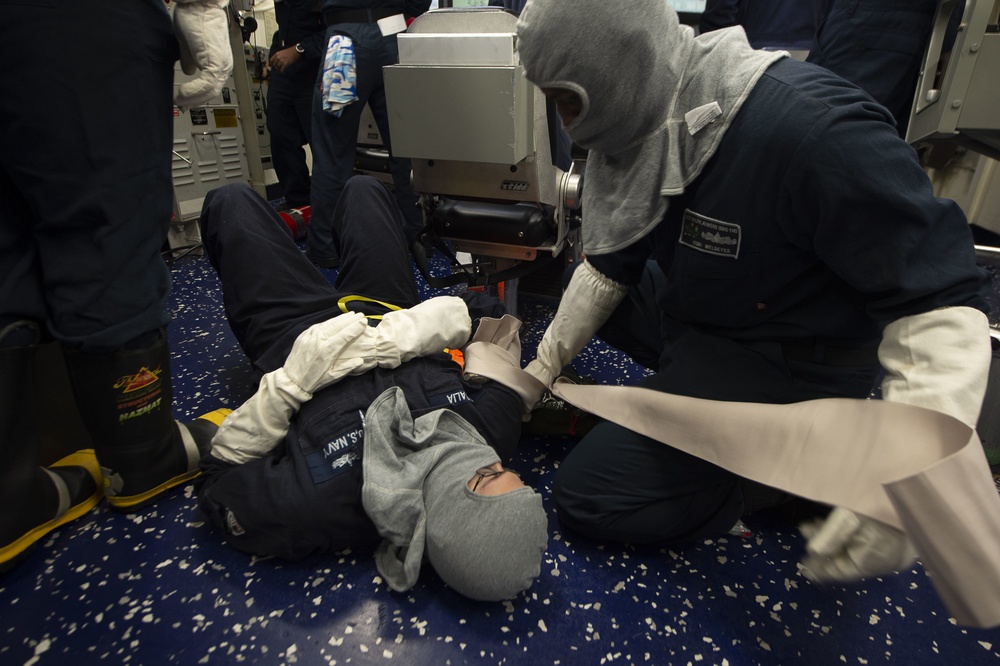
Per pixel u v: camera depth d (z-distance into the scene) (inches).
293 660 32.5
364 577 38.1
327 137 87.7
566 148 62.0
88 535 41.1
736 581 38.7
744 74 30.5
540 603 36.5
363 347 41.2
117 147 34.0
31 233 36.0
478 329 49.8
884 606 36.9
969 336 25.3
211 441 43.8
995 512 20.5
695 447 34.8
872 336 33.4
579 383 55.3
